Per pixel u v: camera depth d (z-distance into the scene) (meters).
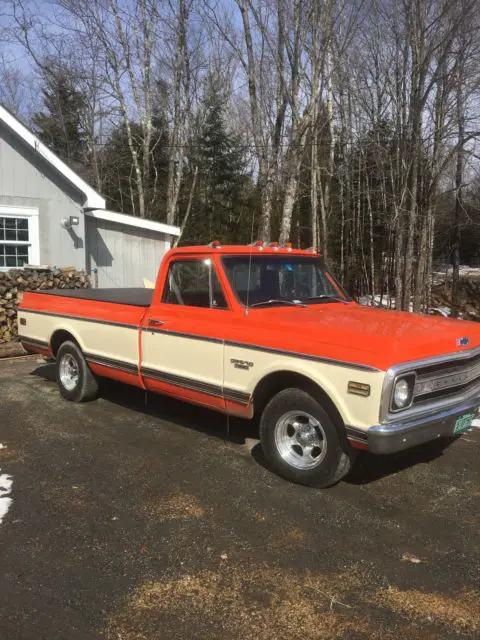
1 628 2.61
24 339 7.29
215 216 27.09
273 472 4.46
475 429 5.59
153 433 5.45
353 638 2.57
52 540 3.40
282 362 4.10
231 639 2.56
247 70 14.39
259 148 15.98
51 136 28.64
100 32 19.88
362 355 3.67
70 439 5.27
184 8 19.81
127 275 13.47
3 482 4.26
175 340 5.03
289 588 2.94
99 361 6.02
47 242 11.59
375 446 3.55
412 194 13.77
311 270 5.38
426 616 2.72
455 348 4.04
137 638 2.56
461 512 3.81
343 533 3.51
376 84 17.66
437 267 27.58
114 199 27.22
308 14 12.64
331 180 24.59
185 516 3.72
